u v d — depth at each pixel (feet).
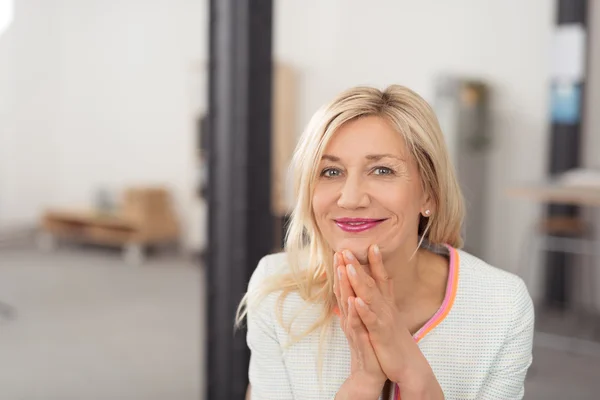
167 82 22.59
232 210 7.11
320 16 18.67
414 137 2.85
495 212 16.06
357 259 2.89
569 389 10.16
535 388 10.18
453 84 14.99
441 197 3.07
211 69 7.09
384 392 3.05
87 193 24.73
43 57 24.80
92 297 15.94
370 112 2.85
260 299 3.37
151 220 20.99
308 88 18.95
